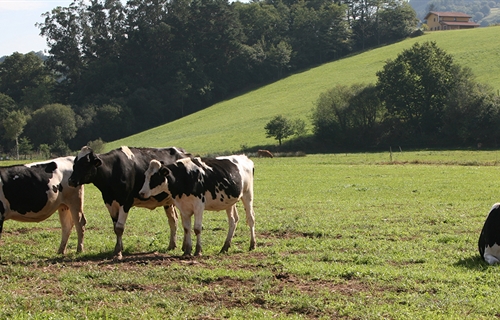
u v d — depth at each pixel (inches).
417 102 3193.9
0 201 525.0
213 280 430.3
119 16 5629.9
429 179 1296.8
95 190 1272.1
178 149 628.7
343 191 1116.5
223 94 5275.6
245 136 3501.5
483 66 3863.2
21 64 5349.4
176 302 375.6
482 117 2822.3
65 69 5442.9
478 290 391.5
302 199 1004.6
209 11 5413.4
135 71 5246.1
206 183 539.5
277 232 663.8
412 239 601.6
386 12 6058.1
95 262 510.9
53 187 545.3
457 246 553.0
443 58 3297.2
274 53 5462.6
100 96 4872.0
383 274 432.8
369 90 3275.1
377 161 2044.8
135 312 359.3
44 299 383.6
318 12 6146.7
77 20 5467.5
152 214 834.8
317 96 4192.9
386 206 871.7
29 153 3619.6
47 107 4222.4
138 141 3882.9
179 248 587.5
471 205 853.2
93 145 3297.2
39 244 608.1
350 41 5959.6
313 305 364.5
